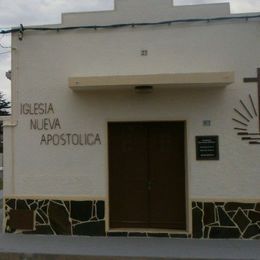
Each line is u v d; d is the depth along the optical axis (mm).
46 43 10258
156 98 9969
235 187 9758
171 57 9938
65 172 10148
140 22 10031
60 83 10195
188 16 9930
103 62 10102
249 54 9805
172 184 10227
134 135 10336
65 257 8469
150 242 9430
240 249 8820
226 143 9805
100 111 10094
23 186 10266
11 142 10328
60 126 10172
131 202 10297
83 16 10188
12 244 9273
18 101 10320
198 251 8680
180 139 10234
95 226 10023
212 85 9516
